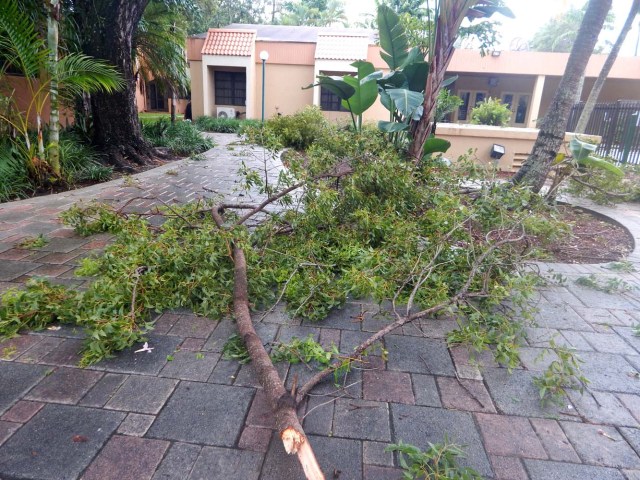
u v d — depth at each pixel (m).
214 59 17.14
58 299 2.60
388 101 5.81
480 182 4.07
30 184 5.68
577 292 3.29
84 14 7.15
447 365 2.30
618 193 6.39
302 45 17.41
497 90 20.77
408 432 1.82
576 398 2.06
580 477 1.62
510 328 2.38
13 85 7.52
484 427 1.86
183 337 2.46
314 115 11.72
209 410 1.89
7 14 4.92
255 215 4.91
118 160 7.56
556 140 5.48
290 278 2.97
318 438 1.77
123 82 7.04
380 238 3.71
